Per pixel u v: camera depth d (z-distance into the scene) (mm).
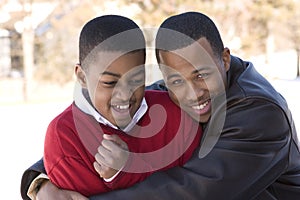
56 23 12859
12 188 4645
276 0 11914
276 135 1454
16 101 11227
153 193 1398
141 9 11266
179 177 1411
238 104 1437
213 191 1406
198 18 1436
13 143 6594
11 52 13891
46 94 12148
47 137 1442
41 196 1467
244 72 1521
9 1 13312
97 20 1370
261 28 11898
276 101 1448
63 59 12883
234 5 11430
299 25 12195
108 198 1398
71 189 1417
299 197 1587
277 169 1474
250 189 1446
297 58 13938
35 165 1527
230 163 1412
